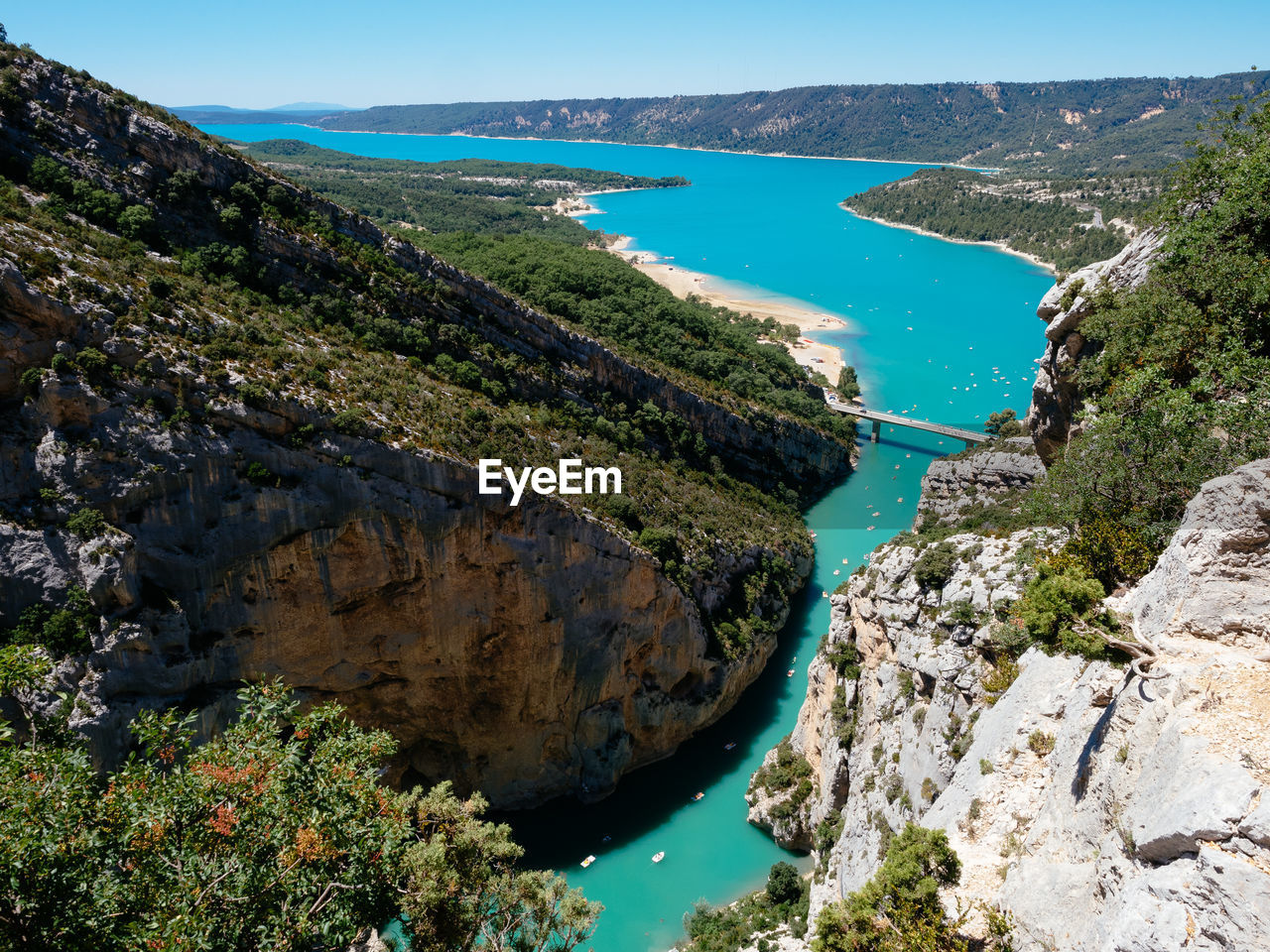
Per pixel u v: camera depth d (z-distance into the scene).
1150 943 16.77
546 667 66.06
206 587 54.94
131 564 52.19
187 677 54.47
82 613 50.56
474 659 64.75
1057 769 26.33
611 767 69.50
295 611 58.50
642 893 60.69
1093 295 44.16
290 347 63.53
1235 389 31.73
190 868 24.36
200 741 54.38
